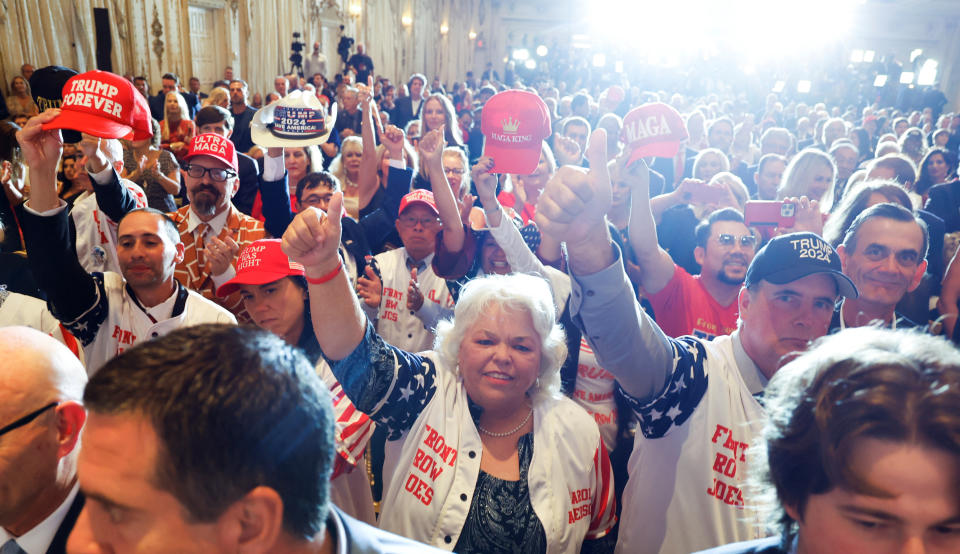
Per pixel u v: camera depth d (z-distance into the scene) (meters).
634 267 2.82
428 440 1.57
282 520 0.70
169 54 11.44
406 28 21.69
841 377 0.73
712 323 2.56
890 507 0.68
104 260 3.26
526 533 1.53
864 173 4.50
